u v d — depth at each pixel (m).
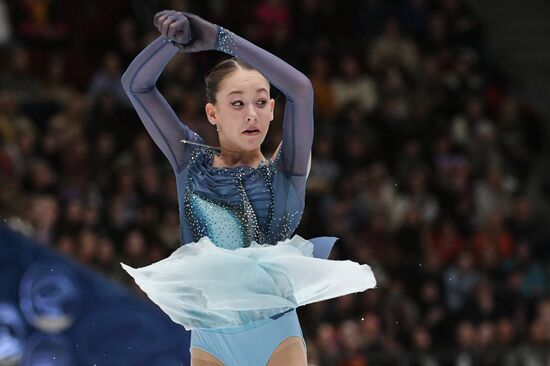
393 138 47.81
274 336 13.35
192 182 13.75
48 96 44.88
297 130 13.63
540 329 38.75
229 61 13.73
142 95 13.75
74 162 39.66
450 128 49.50
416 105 49.75
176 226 37.91
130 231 36.09
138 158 41.06
